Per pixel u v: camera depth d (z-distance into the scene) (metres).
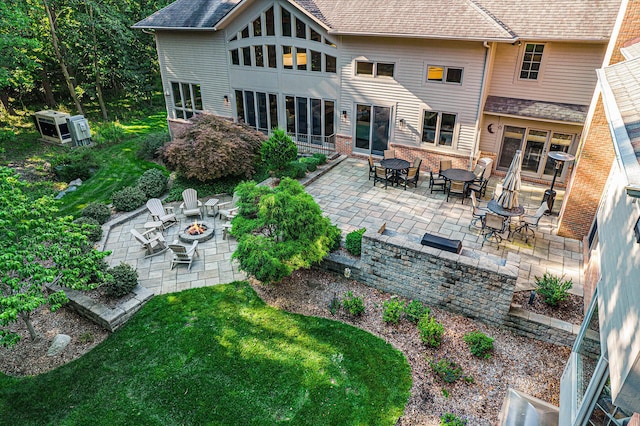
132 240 13.08
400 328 9.18
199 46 20.75
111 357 8.59
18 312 7.96
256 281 10.87
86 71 28.38
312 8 17.36
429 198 14.94
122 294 10.03
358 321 9.41
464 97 15.38
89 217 13.77
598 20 13.41
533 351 8.53
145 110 30.59
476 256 10.70
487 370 8.08
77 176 18.53
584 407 5.40
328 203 14.58
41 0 23.31
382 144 18.22
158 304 10.08
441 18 14.84
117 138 23.61
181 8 21.28
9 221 8.11
